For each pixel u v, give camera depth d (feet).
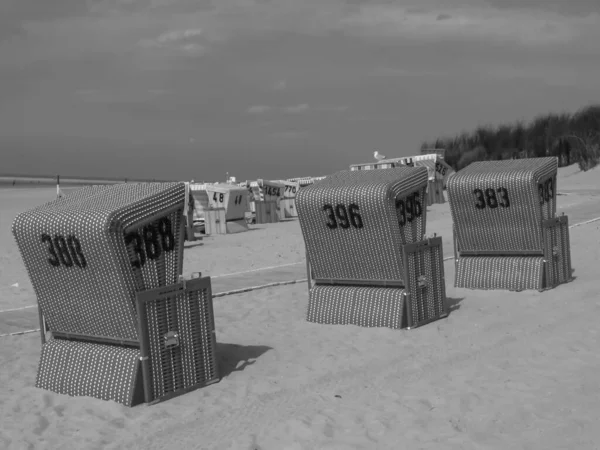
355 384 23.61
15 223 24.25
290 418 20.63
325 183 32.73
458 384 22.82
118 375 22.71
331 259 32.30
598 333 28.02
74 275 23.17
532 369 23.90
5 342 31.86
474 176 38.17
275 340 30.14
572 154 177.58
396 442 18.47
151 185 24.36
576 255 49.21
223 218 86.43
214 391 23.67
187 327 23.66
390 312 30.71
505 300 35.65
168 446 19.24
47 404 23.06
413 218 31.58
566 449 17.34
